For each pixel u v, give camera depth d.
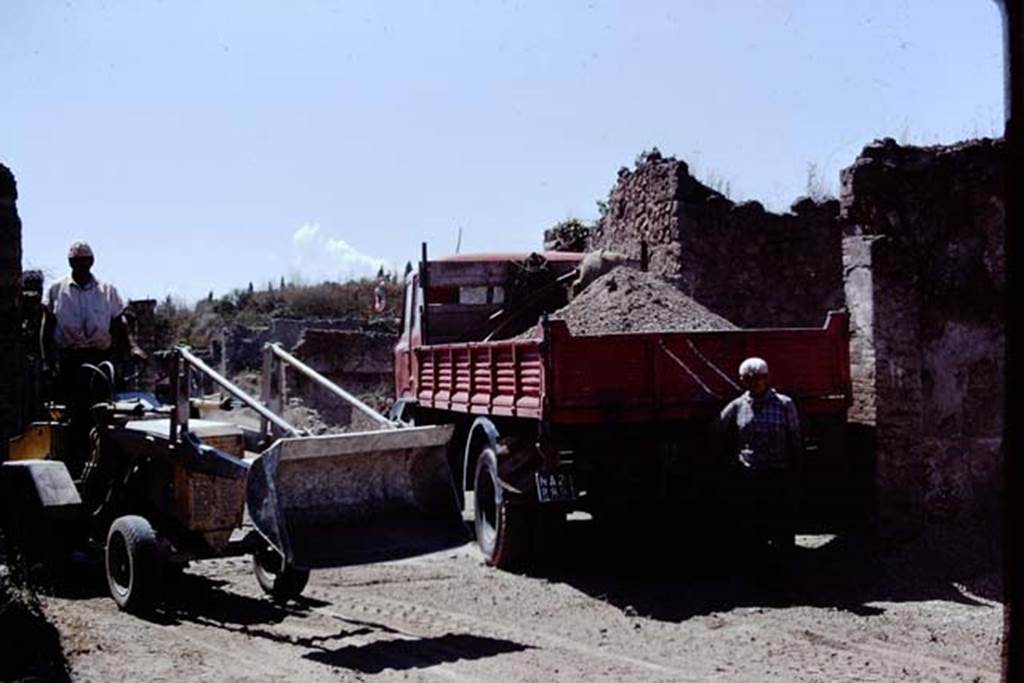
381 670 6.40
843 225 10.79
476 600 8.48
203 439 8.12
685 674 6.36
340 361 30.48
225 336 41.69
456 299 13.61
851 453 10.21
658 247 15.49
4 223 8.52
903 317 10.16
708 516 10.04
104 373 8.52
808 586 8.69
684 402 9.14
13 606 6.77
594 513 9.81
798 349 9.58
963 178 10.80
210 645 6.88
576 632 7.48
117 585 7.80
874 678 6.30
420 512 7.89
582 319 10.84
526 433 9.75
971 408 10.69
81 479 8.80
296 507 7.49
